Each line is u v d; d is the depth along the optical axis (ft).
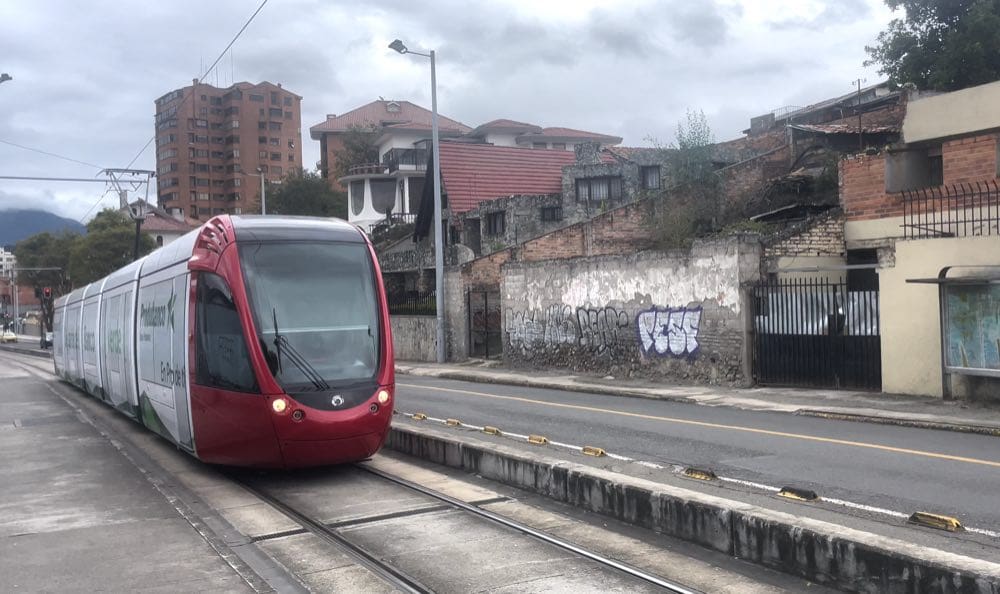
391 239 177.27
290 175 247.09
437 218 104.58
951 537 22.88
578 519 27.32
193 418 35.96
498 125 260.01
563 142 269.85
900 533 23.41
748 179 109.40
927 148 63.98
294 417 31.89
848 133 102.63
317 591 21.06
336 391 32.81
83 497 32.40
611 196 132.26
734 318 63.82
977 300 48.91
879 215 66.23
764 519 21.58
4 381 108.27
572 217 132.26
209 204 407.03
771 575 20.93
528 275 88.12
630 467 34.14
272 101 409.69
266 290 33.83
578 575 21.39
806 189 103.45
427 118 317.63
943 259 51.70
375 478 35.32
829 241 68.23
